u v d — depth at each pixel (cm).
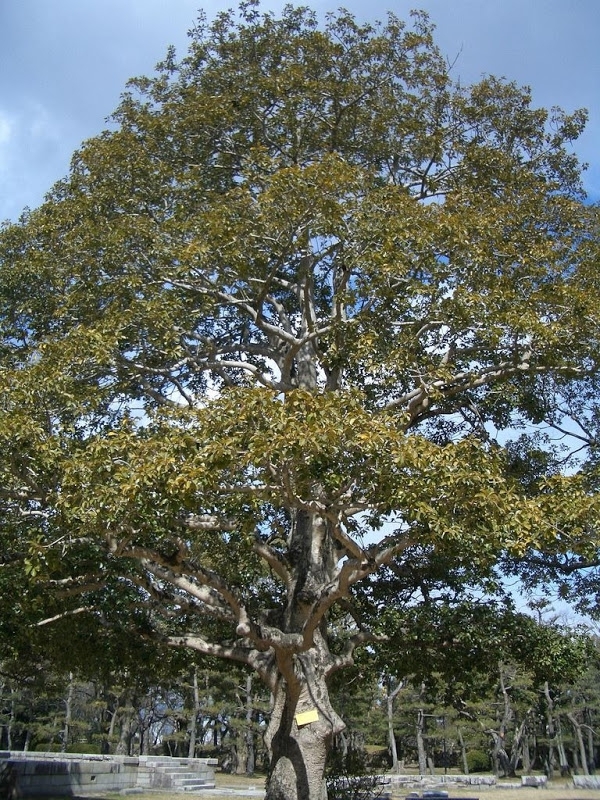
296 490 861
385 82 1606
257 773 4456
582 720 5056
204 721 4794
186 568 1006
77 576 1076
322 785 1096
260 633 1012
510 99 1602
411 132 1548
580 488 959
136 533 902
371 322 1188
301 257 1392
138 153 1450
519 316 1145
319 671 1165
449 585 1316
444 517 824
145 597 1220
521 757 5306
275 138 1580
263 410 845
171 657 1330
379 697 4078
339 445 817
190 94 1599
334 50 1598
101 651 1191
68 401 1044
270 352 1457
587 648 1270
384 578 1366
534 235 1357
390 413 1041
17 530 1031
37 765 2078
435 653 1253
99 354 1098
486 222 1244
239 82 1600
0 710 4053
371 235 1209
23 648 1284
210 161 1566
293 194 1199
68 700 3850
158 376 1334
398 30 1622
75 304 1273
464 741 4666
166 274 1248
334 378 1343
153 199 1434
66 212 1398
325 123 1580
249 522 965
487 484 874
